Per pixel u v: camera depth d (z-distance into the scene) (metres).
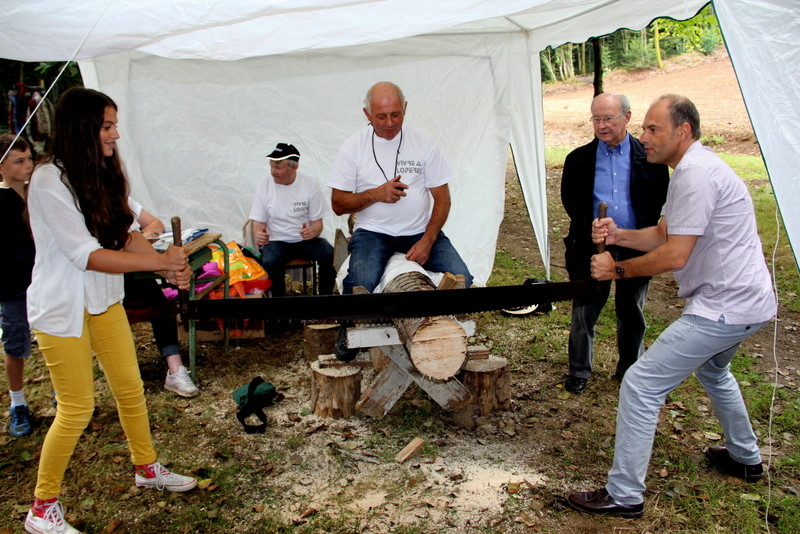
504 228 9.40
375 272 4.04
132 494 3.46
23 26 3.03
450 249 4.28
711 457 3.73
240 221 6.87
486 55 6.40
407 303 3.02
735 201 2.95
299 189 5.88
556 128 17.91
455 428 4.19
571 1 3.67
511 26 6.04
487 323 6.03
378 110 4.00
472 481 3.61
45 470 2.95
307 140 6.77
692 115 3.05
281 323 6.03
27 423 4.05
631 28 5.28
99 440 3.99
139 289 4.50
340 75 6.57
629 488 3.20
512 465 3.77
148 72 6.32
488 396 4.30
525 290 3.14
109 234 2.84
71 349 2.84
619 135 4.24
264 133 6.70
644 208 4.32
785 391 4.58
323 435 4.12
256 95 6.57
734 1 2.75
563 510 3.34
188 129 6.56
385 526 3.23
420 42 6.32
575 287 3.29
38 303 2.79
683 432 4.08
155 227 4.59
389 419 4.31
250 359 5.31
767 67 2.73
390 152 4.23
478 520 3.27
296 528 3.21
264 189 5.89
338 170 4.27
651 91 22.42
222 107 6.56
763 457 3.79
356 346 3.84
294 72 6.53
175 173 6.64
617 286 4.48
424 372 3.51
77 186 2.71
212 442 4.03
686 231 2.94
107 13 3.04
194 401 4.57
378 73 6.57
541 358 5.29
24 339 3.92
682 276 3.16
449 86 6.55
